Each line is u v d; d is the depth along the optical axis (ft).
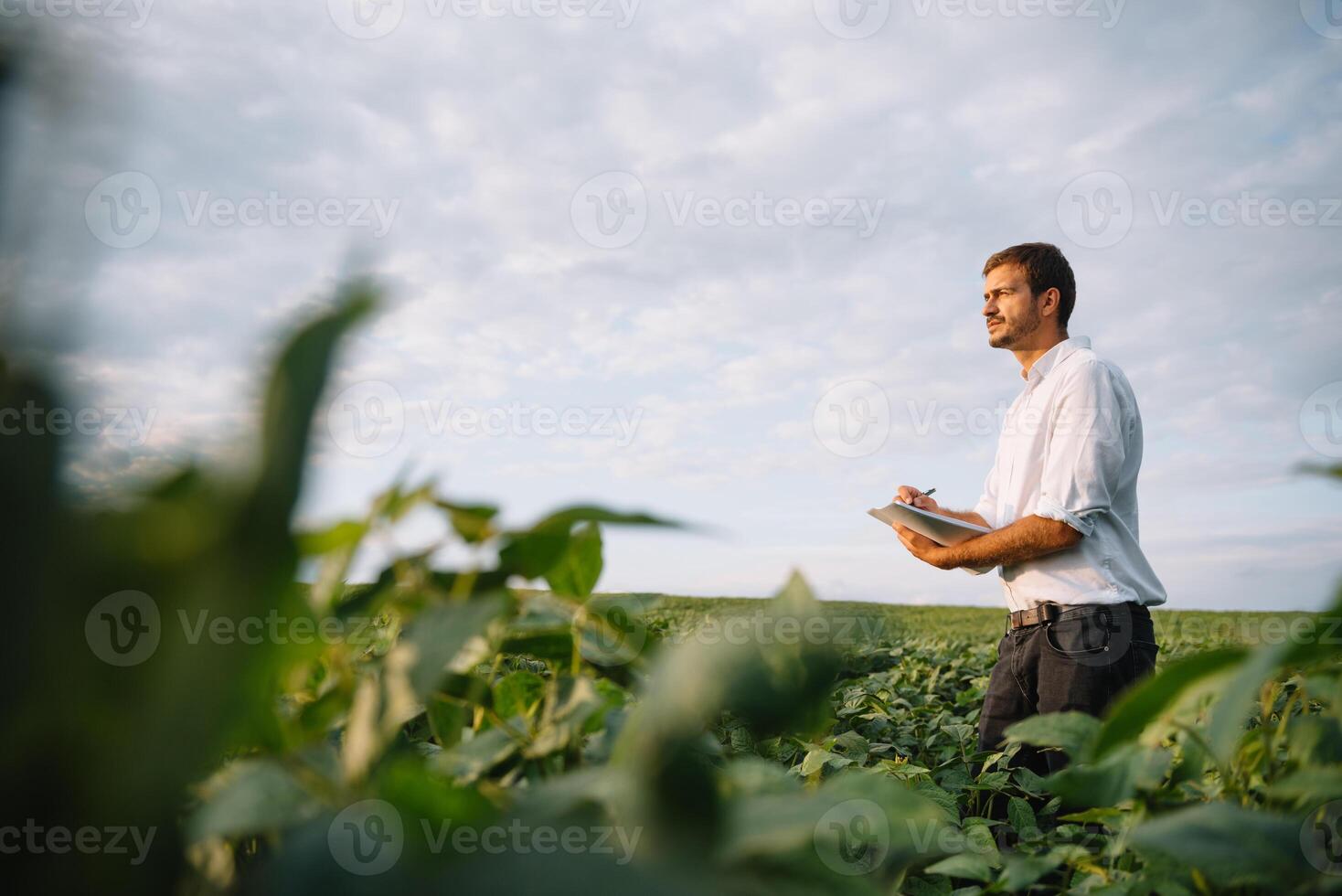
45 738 0.77
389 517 1.71
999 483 11.41
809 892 1.17
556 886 0.95
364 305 0.83
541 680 2.22
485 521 1.83
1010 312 11.71
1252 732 2.52
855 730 10.30
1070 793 2.39
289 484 0.77
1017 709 9.83
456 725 2.19
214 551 0.77
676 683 1.10
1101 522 9.56
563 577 2.14
